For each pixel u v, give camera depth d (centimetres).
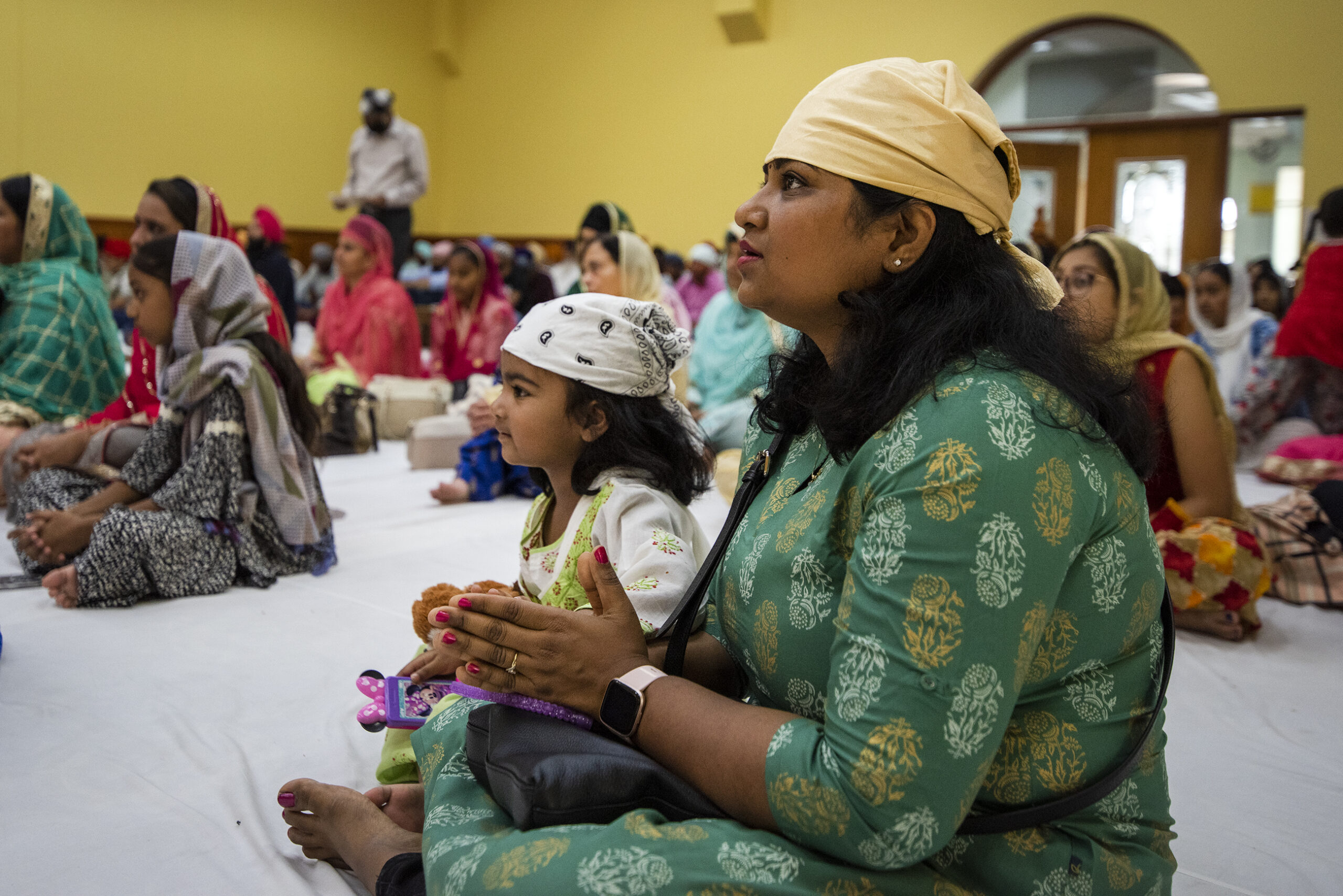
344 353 609
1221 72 848
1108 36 944
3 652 217
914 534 88
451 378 660
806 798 89
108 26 1040
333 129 1223
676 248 1154
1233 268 569
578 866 91
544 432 157
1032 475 88
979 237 102
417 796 138
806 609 102
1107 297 263
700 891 89
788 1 1053
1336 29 799
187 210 360
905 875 93
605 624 105
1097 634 95
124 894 130
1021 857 96
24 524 292
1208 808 166
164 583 256
